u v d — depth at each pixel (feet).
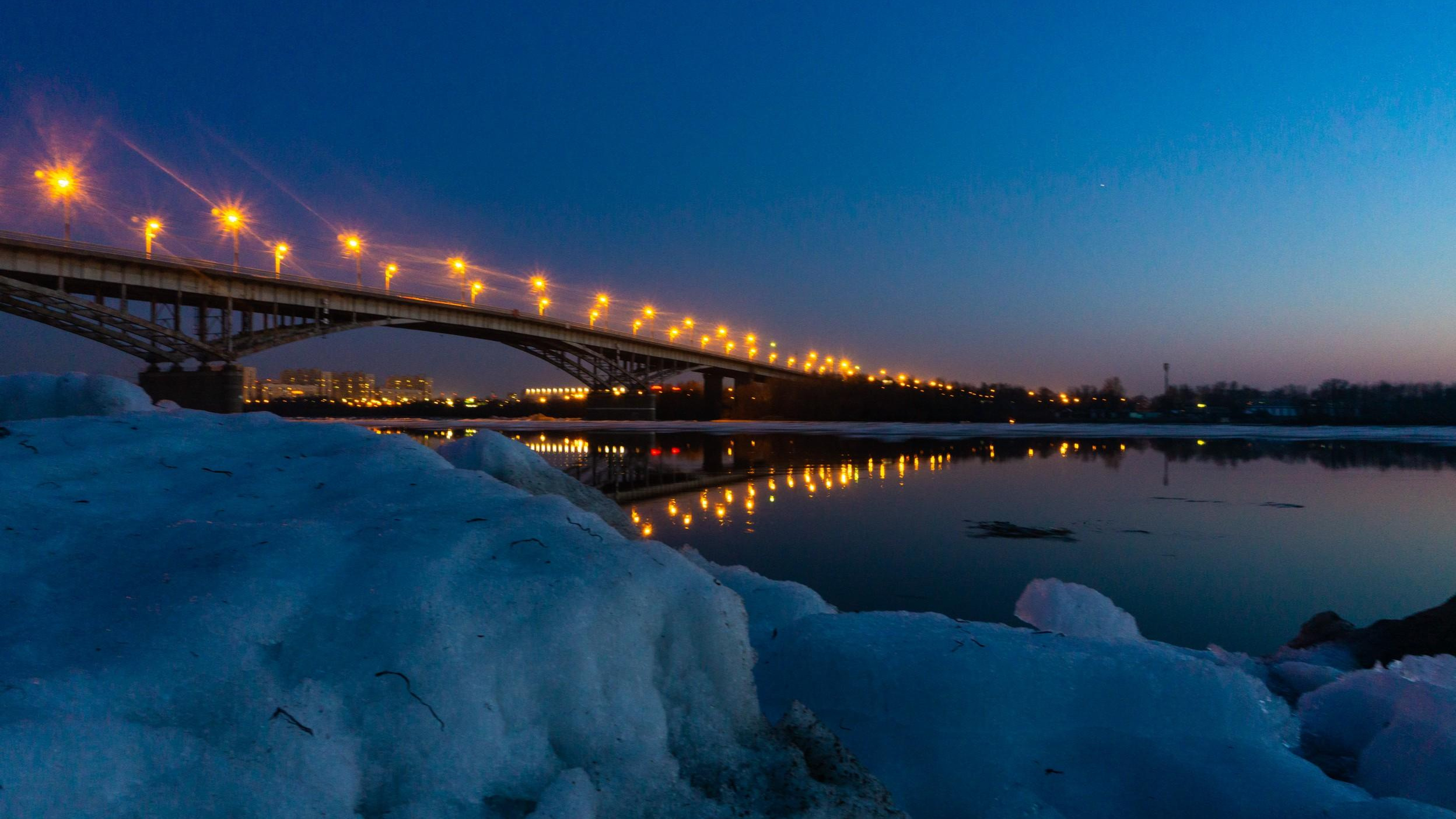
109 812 3.43
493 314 224.33
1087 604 12.75
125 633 4.43
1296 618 26.16
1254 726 7.59
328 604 4.91
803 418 336.70
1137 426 266.77
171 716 4.01
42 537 5.82
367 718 4.37
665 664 5.61
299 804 3.90
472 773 4.47
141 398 10.96
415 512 6.36
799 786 5.36
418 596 4.96
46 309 125.18
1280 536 44.42
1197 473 86.99
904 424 286.25
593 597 5.28
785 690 8.62
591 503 10.23
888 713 8.00
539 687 4.91
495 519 6.21
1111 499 62.03
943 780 7.09
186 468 7.58
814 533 43.55
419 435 161.79
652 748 5.13
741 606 6.07
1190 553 38.06
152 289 141.49
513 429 214.28
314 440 8.53
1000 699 7.73
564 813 4.37
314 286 170.19
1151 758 7.21
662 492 66.33
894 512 53.26
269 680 4.32
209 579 4.93
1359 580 32.55
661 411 365.20
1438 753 7.25
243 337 158.51
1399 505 59.16
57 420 8.49
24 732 3.34
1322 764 8.55
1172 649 12.58
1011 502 59.21
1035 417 347.36
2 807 3.10
